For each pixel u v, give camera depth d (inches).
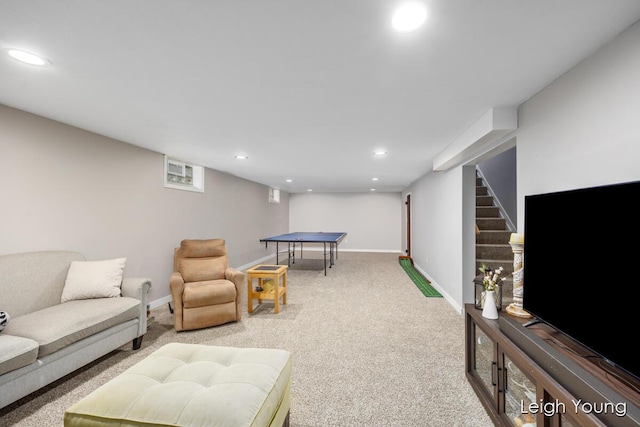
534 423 54.3
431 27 48.7
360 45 54.4
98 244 114.7
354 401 71.3
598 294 45.9
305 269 247.4
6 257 83.0
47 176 96.5
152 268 143.4
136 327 96.4
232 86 72.3
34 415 65.7
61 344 71.3
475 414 66.5
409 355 94.7
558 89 67.2
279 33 50.7
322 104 83.8
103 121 99.4
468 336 79.3
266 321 125.4
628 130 49.6
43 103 83.4
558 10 44.4
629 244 41.1
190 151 145.6
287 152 146.9
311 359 92.2
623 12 45.0
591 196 47.9
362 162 173.0
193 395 46.2
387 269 246.8
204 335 110.6
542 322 61.3
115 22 47.5
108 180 119.3
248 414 43.4
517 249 70.9
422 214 227.9
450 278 152.9
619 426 33.8
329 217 382.6
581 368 42.8
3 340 62.8
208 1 42.3
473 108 86.0
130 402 44.9
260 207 285.4
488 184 197.0
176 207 161.6
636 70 48.1
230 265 223.6
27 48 55.4
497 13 45.1
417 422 64.0
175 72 65.2
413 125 102.3
